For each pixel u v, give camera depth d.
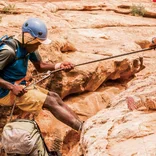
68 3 12.70
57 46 7.96
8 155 3.91
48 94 4.95
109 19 12.17
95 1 13.62
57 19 10.72
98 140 3.94
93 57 8.46
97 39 10.20
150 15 14.18
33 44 4.70
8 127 3.94
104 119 4.50
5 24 8.92
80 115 7.84
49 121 7.20
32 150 3.88
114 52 8.98
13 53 4.61
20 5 10.66
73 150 7.19
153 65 10.40
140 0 15.12
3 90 4.81
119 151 3.60
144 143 3.63
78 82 7.68
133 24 12.51
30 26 4.64
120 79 9.15
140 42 11.09
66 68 5.15
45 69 5.25
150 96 4.55
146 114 4.31
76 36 9.89
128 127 4.00
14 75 4.79
